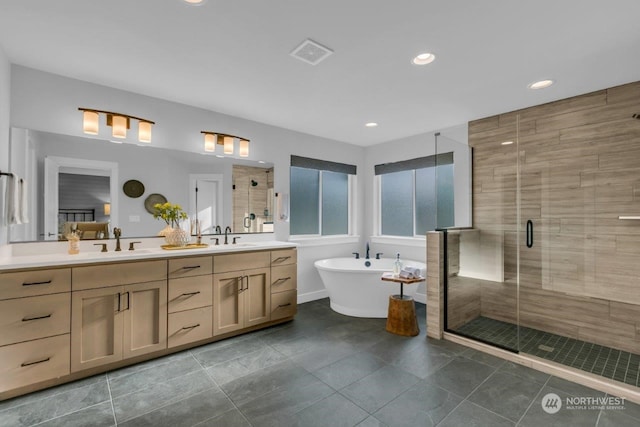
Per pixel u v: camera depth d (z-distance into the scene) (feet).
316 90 8.59
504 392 6.35
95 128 8.05
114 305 7.03
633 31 5.72
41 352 6.16
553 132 9.27
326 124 11.70
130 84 8.30
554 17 5.33
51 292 6.27
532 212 9.64
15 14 5.37
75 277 6.54
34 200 7.43
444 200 9.92
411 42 6.19
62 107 7.82
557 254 9.21
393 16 5.37
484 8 5.12
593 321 8.57
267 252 9.77
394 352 8.21
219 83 8.20
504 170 10.25
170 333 7.82
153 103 9.18
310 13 5.31
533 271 9.66
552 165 9.28
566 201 9.03
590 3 4.95
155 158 9.22
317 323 10.42
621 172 8.11
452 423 5.37
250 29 5.79
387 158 14.42
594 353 7.91
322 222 14.62
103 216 8.38
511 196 10.05
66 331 6.44
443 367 7.40
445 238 9.52
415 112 10.30
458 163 10.57
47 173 7.59
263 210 11.63
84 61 7.09
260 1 4.98
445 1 4.96
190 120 9.86
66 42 6.31
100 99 8.32
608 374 6.79
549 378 6.94
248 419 5.46
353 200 15.31
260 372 7.10
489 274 10.49
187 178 9.82
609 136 8.29
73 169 7.96
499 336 9.05
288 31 5.86
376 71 7.43
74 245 7.48
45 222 7.54
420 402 5.98
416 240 13.28
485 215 10.66
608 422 5.43
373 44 6.27
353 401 6.00
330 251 14.03
